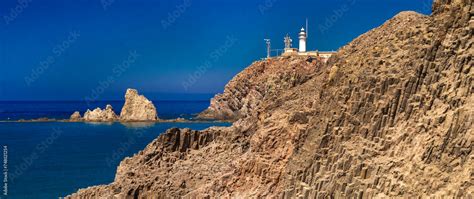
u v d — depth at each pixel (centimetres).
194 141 6975
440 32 4125
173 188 5928
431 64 4091
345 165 4219
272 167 5134
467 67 3847
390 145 4088
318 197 4272
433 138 3788
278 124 5481
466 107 3700
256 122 6606
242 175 5425
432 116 3894
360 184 4019
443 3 4341
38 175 10006
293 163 4838
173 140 6938
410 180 3741
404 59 4447
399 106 4188
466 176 3494
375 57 4753
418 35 4566
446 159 3656
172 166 6562
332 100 4741
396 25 5391
